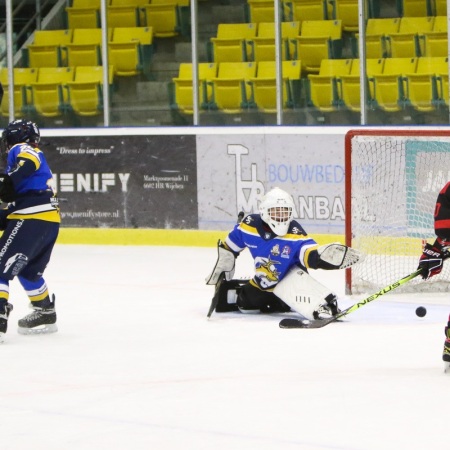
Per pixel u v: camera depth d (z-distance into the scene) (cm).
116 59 2778
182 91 2709
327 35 2614
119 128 2639
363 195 2070
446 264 1889
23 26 3000
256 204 2520
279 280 1652
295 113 2606
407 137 1998
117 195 2653
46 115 2825
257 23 2697
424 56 2506
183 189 2589
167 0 2753
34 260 1546
